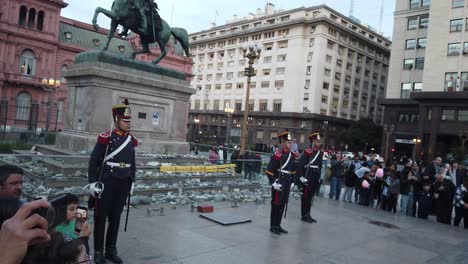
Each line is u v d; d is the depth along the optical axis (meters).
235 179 12.03
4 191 3.16
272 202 7.39
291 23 61.44
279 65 63.81
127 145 5.39
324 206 11.30
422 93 41.44
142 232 6.42
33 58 45.66
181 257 5.43
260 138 64.44
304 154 8.73
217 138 64.31
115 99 10.88
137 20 11.37
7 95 43.53
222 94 73.38
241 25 71.94
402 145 48.50
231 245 6.23
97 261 4.97
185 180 10.44
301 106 61.16
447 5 42.09
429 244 7.89
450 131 40.06
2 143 15.72
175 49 60.72
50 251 1.57
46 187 7.96
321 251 6.51
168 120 12.34
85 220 2.96
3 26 42.81
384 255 6.71
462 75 40.53
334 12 62.12
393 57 49.41
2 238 1.15
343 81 64.00
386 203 12.12
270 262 5.64
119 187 5.28
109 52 11.02
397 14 49.31
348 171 13.14
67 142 10.88
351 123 63.56
